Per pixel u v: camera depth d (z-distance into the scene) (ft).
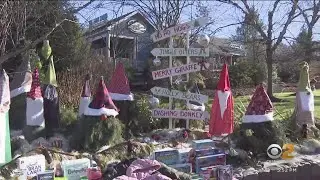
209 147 23.44
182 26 29.01
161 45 47.44
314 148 26.40
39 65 27.66
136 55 86.02
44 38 33.88
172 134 27.53
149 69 71.82
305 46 69.97
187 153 22.52
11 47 41.75
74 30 56.39
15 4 37.04
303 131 27.78
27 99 24.75
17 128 25.62
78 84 37.55
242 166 23.00
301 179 22.86
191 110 28.94
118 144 23.50
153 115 29.01
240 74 93.81
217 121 26.40
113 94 27.71
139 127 28.43
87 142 23.61
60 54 54.85
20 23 35.83
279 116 32.68
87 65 54.34
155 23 63.26
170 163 22.21
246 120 24.89
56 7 48.75
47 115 26.11
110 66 57.26
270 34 67.62
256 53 91.97
